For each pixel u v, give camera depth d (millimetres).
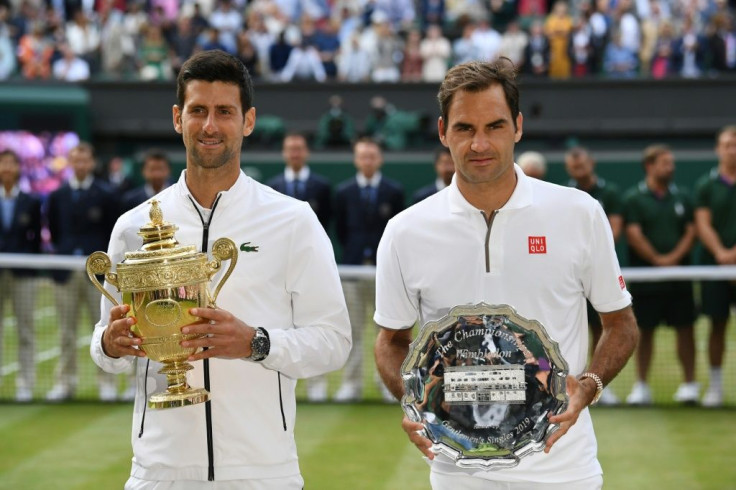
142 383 9008
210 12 52844
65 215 24125
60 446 19375
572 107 46906
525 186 8945
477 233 8945
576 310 9094
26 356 23484
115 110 47750
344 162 41406
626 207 23234
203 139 8789
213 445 8781
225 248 8516
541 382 8531
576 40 48500
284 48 48375
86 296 23500
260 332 8562
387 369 9195
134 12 50656
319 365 9016
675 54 48875
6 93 46406
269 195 9281
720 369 22734
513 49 48781
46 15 51656
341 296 9227
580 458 8859
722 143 23094
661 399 23156
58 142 46719
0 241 24219
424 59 48688
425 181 41312
